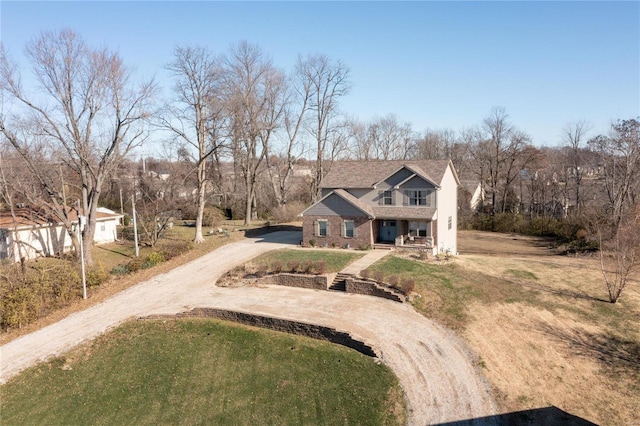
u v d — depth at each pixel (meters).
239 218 61.25
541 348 20.12
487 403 16.25
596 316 23.22
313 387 17.64
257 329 22.44
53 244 36.94
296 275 28.11
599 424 15.47
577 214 50.31
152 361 20.23
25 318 23.81
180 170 53.06
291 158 56.75
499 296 25.19
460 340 20.44
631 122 44.56
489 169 70.75
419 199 36.00
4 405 17.36
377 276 26.55
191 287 28.81
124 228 46.03
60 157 32.47
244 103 46.25
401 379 17.50
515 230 58.38
